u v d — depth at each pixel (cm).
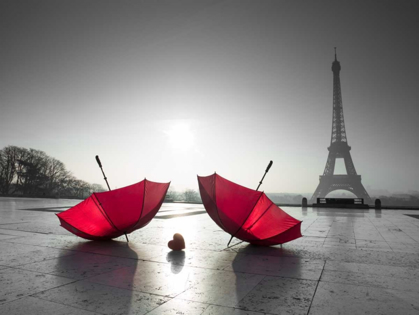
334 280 554
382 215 2186
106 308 411
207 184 880
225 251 827
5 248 848
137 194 920
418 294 480
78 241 966
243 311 405
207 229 1312
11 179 8169
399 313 401
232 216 821
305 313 400
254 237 850
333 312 404
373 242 988
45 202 3666
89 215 897
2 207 2625
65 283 524
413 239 1055
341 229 1328
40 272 596
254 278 564
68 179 9419
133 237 1066
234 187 863
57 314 388
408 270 629
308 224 1534
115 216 891
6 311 397
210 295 468
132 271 607
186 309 410
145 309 408
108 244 919
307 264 679
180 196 11269
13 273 588
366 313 400
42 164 8738
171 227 1380
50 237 1041
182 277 567
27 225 1361
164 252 802
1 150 8069
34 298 448
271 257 751
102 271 606
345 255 780
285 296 466
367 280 556
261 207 824
